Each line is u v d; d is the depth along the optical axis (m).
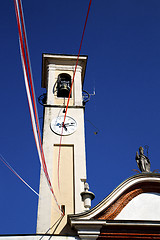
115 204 15.77
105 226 14.53
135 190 16.48
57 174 17.77
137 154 18.70
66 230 14.85
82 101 23.28
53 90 23.28
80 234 14.16
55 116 21.05
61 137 19.61
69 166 18.27
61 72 24.78
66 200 16.58
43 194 16.62
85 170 18.02
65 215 15.78
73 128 20.36
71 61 25.56
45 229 14.93
